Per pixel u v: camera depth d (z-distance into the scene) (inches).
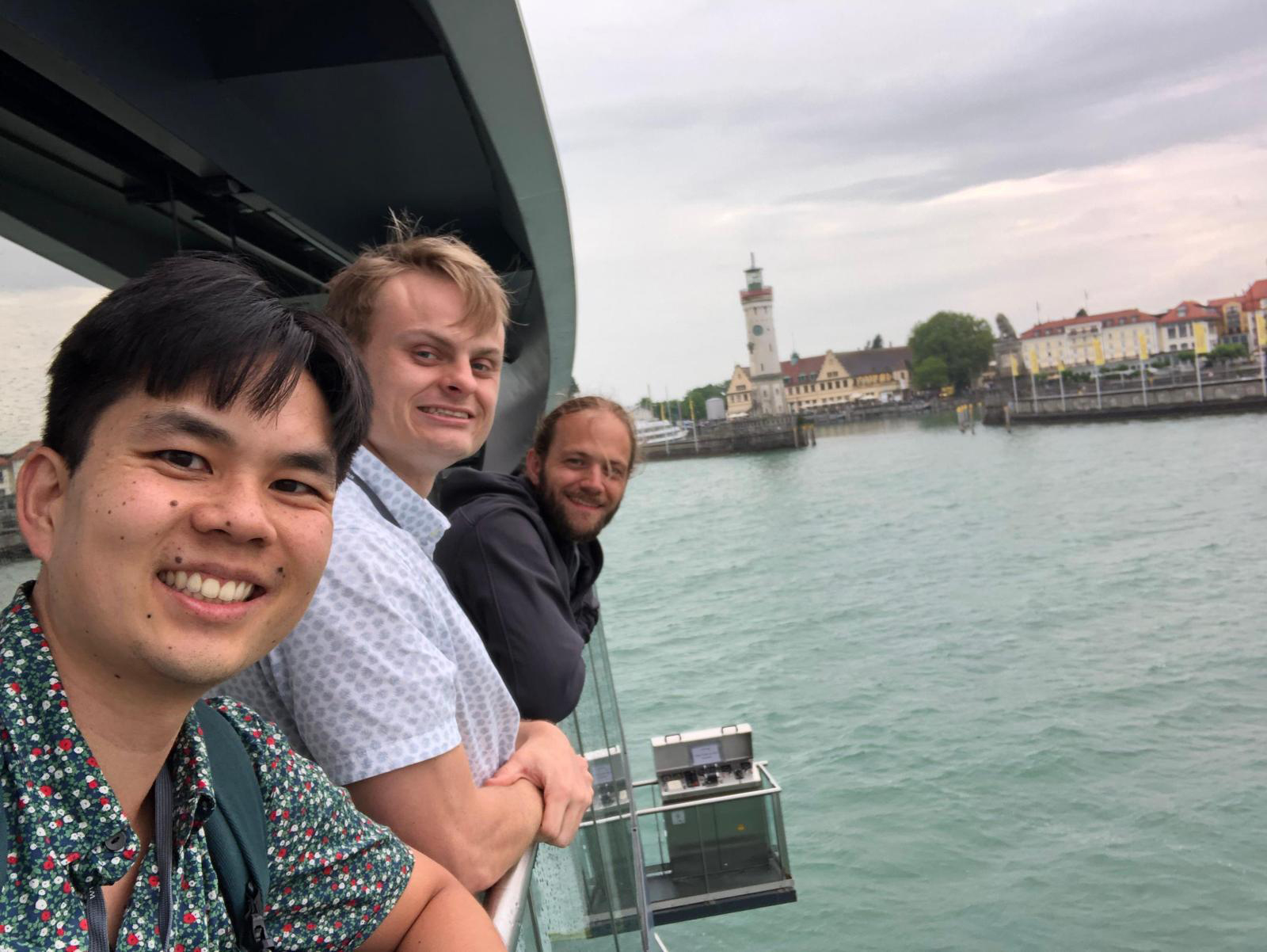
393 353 77.2
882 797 1199.6
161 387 33.5
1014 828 1077.1
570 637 96.3
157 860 35.7
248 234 195.6
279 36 155.8
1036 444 5032.0
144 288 34.1
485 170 232.5
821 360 7313.0
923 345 7116.1
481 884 60.2
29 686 32.6
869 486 4424.2
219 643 34.2
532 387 542.6
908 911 943.0
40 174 119.2
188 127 148.7
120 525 32.8
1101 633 1833.2
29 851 31.1
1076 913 898.7
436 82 181.8
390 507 73.6
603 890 119.5
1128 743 1283.2
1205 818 1039.0
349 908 44.6
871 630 2044.8
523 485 122.3
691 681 1840.6
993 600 2183.8
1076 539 2748.5
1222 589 2038.6
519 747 75.5
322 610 57.6
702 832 495.2
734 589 2642.7
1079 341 6427.2
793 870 1039.0
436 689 59.2
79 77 120.5
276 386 34.8
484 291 79.1
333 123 191.0
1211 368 5349.4
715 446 6491.1
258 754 42.0
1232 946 821.2
